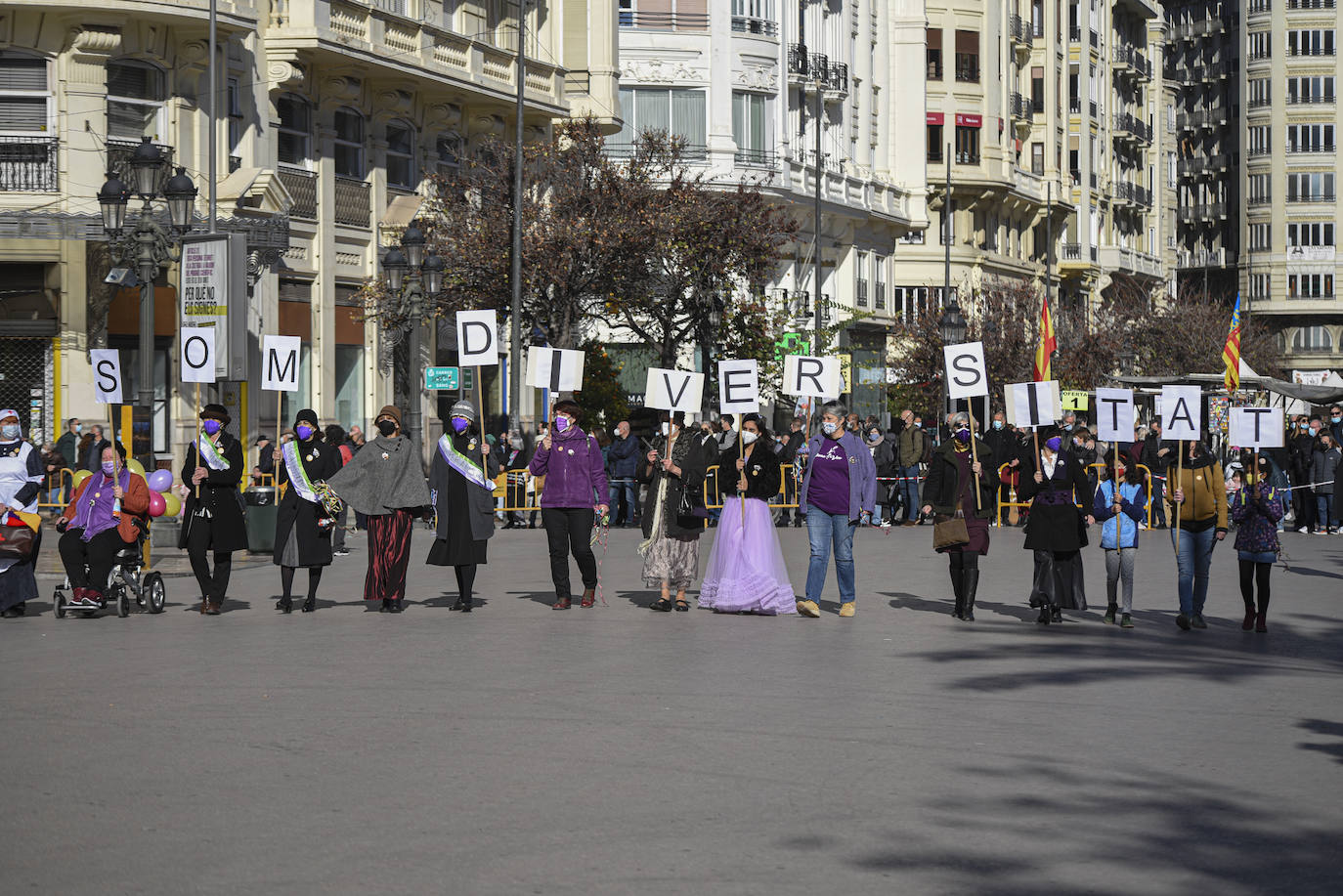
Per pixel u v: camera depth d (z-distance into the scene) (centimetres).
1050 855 818
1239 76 12088
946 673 1411
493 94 4309
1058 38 9006
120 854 810
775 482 1900
